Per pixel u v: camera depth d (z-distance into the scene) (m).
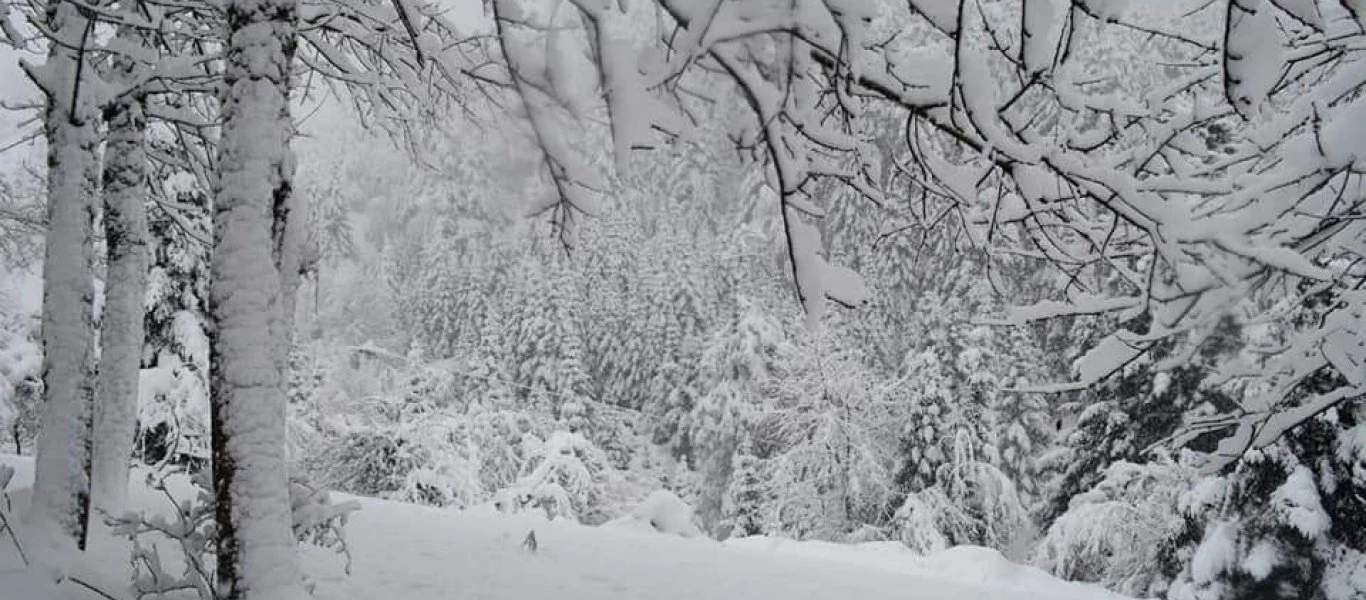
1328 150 3.67
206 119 9.35
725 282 46.72
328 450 24.78
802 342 29.48
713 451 38.69
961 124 3.54
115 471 8.27
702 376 40.91
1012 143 3.41
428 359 50.44
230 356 4.86
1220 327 3.37
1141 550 19.95
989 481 27.52
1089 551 20.72
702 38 2.36
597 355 50.44
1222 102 4.11
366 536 9.85
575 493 26.89
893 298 28.45
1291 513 14.64
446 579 8.09
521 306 48.38
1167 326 3.42
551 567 9.27
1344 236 4.38
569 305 47.78
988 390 28.67
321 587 7.23
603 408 43.31
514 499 25.78
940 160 3.92
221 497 4.84
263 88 4.97
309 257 5.46
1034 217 4.19
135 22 7.00
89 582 6.08
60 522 6.63
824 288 2.94
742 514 31.16
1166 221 3.43
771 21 2.43
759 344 36.38
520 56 2.44
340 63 8.11
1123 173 3.47
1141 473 19.67
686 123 2.70
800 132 3.00
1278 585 15.32
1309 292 4.62
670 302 48.66
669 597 8.50
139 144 8.48
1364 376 4.60
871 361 33.09
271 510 4.87
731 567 10.48
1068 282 4.51
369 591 7.32
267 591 4.77
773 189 3.21
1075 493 23.73
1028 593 10.73
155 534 8.05
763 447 33.78
